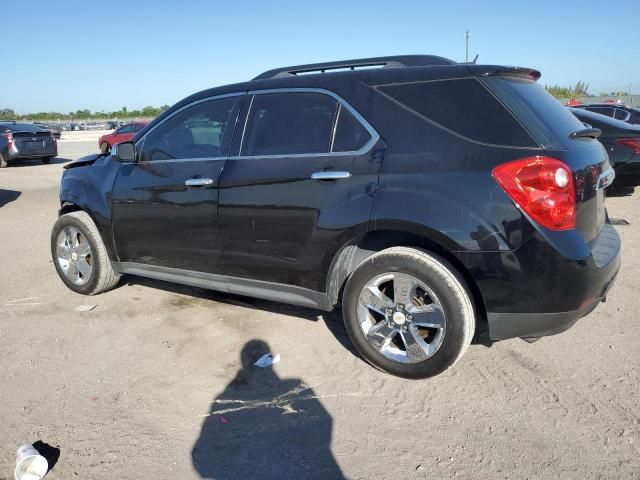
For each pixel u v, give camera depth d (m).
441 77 3.02
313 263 3.28
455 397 2.99
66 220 4.64
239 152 3.60
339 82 3.34
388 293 3.20
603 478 2.33
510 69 3.00
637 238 6.07
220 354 3.59
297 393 3.08
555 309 2.71
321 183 3.19
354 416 2.85
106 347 3.71
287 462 2.50
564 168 2.64
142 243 4.15
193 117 3.93
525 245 2.65
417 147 2.95
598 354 3.41
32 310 4.42
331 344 3.69
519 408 2.86
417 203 2.86
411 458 2.51
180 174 3.83
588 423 2.71
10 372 3.38
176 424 2.81
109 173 4.35
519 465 2.43
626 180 7.92
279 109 3.52
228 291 3.80
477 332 3.36
